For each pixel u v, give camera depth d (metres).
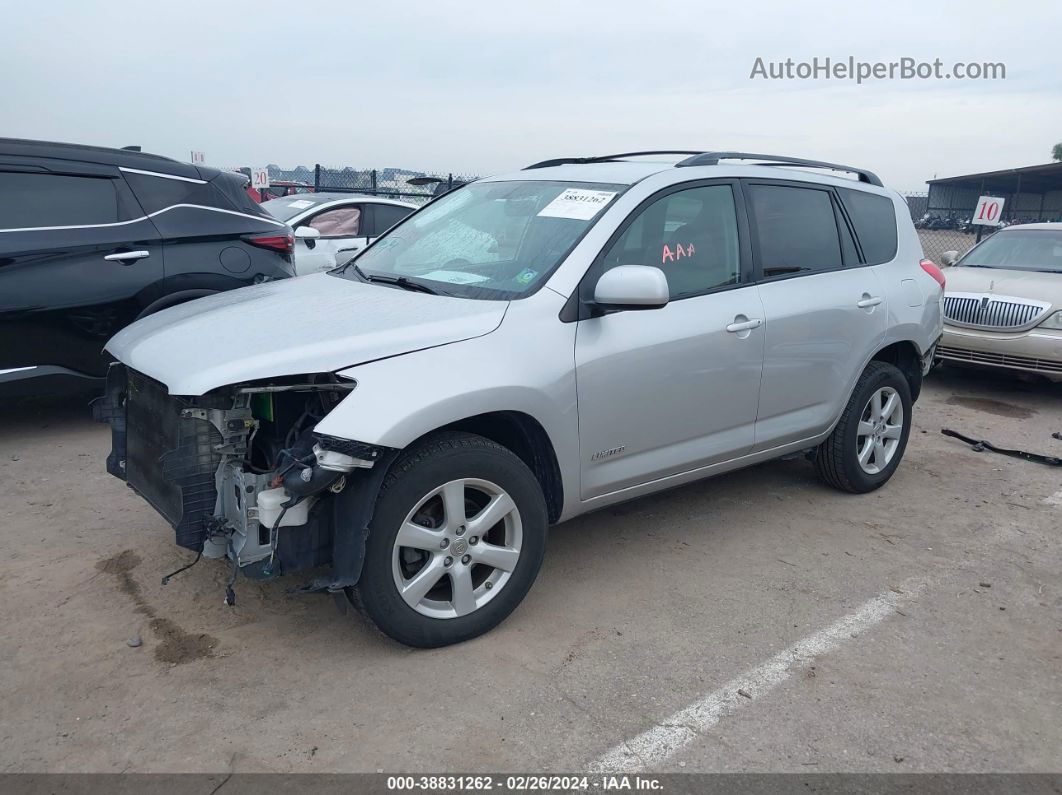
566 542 4.54
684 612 3.83
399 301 3.66
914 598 4.05
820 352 4.76
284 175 18.17
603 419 3.77
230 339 3.33
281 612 3.68
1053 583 4.28
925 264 5.67
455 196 4.78
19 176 5.62
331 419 2.99
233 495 3.20
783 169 4.91
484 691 3.17
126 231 5.91
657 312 3.98
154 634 3.47
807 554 4.49
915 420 7.53
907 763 2.88
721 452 4.38
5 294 5.45
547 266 3.76
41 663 3.24
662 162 4.52
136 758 2.76
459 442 3.33
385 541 3.18
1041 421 7.63
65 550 4.18
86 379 5.89
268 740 2.86
